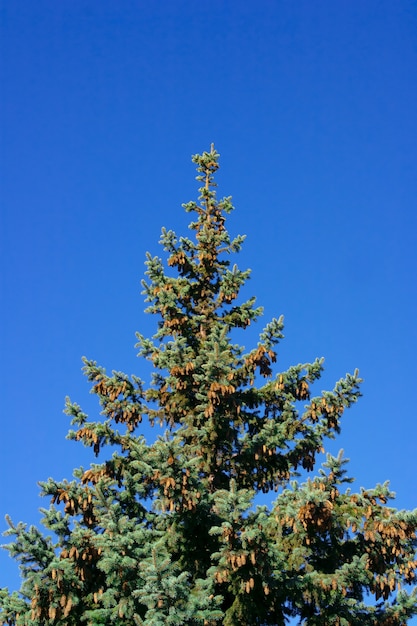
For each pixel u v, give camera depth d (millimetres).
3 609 14250
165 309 19484
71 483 15297
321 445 17422
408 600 13789
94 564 13922
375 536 14398
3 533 13477
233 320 19938
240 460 17625
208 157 23172
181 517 15234
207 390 17203
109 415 18047
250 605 14086
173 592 11992
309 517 13883
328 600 13938
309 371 17781
